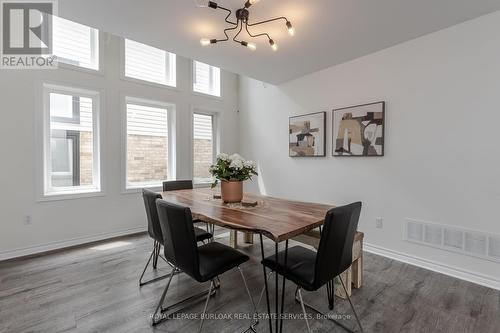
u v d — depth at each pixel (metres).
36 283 2.24
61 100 3.21
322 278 1.41
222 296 2.08
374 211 2.98
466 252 2.33
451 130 2.40
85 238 3.29
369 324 1.73
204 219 1.81
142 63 3.87
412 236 2.67
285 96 4.05
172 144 4.21
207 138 4.76
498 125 2.16
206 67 4.69
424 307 1.92
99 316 1.80
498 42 2.14
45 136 3.08
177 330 1.67
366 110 3.01
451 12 2.15
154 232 2.12
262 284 2.27
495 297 2.05
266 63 3.27
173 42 2.68
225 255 1.75
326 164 3.49
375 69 2.93
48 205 3.02
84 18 2.22
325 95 3.47
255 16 2.18
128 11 2.11
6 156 2.76
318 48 2.82
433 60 2.50
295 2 1.98
